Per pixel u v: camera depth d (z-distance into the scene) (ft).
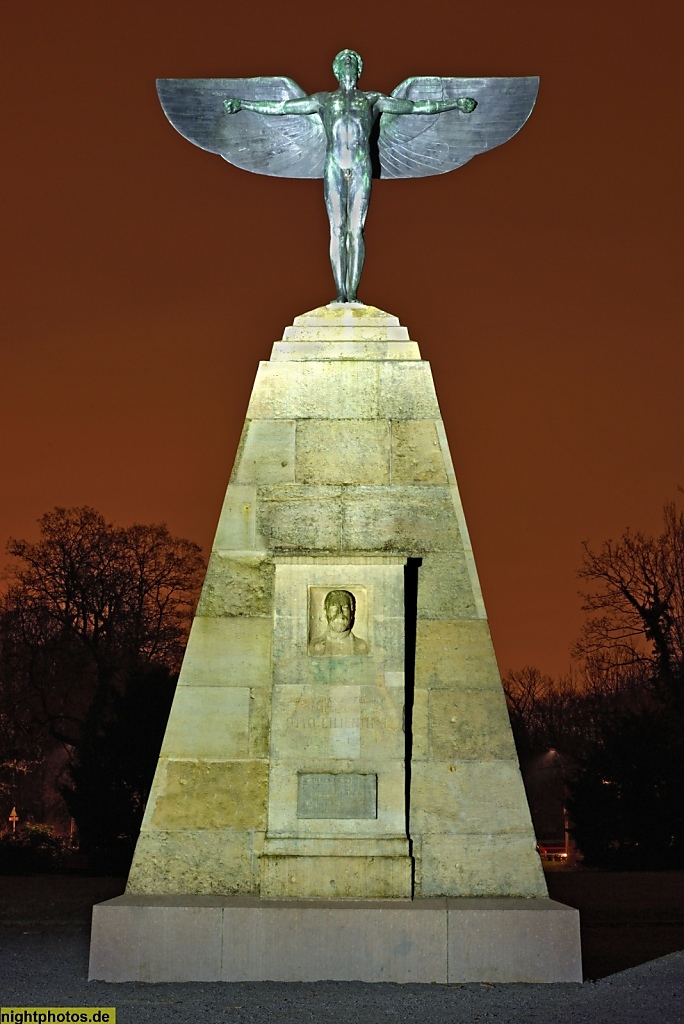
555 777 275.39
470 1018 49.78
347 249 66.80
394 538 62.03
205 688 60.70
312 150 69.67
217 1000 52.24
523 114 69.21
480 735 60.08
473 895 58.49
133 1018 49.73
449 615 61.26
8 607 197.77
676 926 87.86
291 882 58.13
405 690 60.13
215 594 61.62
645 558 196.95
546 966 55.42
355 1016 49.93
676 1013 50.67
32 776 222.48
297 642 60.23
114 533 200.75
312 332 64.80
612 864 134.62
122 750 130.11
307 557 60.49
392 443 62.95
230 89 69.56
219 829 59.26
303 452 62.90
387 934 55.47
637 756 133.80
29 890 109.40
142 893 58.85
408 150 69.87
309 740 59.47
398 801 58.95
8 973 59.47
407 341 64.39
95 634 193.88
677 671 163.94
